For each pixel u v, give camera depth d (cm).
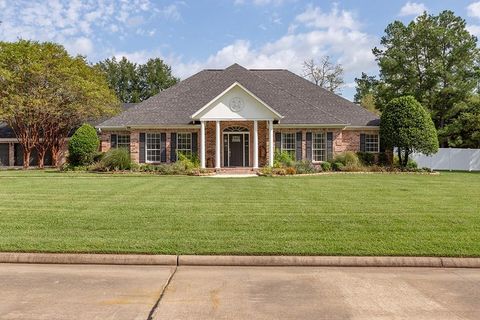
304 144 2694
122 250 677
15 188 1505
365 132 2767
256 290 534
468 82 3709
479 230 823
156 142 2686
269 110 2497
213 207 1078
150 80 6569
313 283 564
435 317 450
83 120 3250
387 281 575
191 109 2750
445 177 2081
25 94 2808
